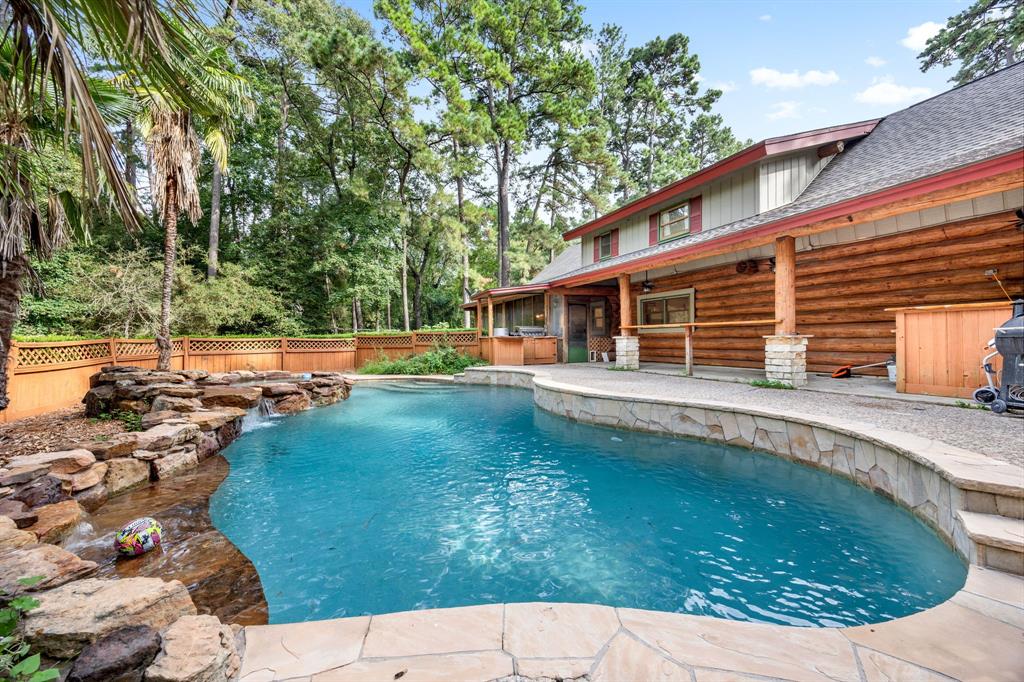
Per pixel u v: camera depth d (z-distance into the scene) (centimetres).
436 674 149
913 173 521
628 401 584
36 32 170
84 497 365
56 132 377
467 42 1562
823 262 735
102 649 150
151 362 1006
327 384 955
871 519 316
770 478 400
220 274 1611
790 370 610
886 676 146
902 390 525
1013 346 397
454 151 1919
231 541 310
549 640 169
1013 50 1897
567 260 1817
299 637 174
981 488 234
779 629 176
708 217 951
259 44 1537
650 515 340
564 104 1800
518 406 841
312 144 1791
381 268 1738
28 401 638
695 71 2600
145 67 190
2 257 371
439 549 296
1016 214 516
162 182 818
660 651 161
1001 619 174
